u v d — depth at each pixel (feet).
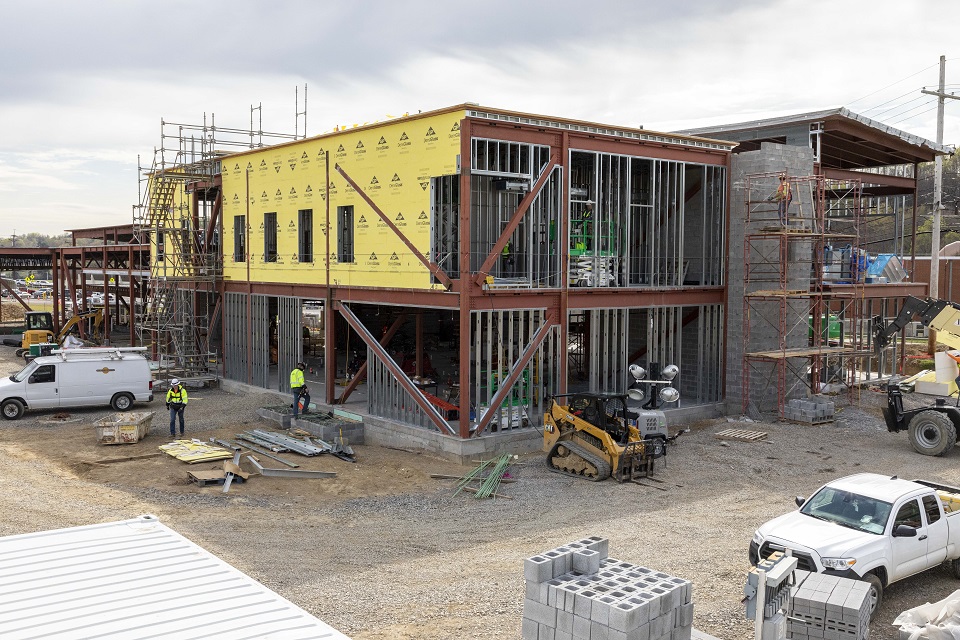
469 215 67.46
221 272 107.76
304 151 88.12
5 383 86.12
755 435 75.72
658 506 55.42
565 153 73.56
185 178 108.88
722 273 88.22
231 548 46.06
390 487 61.82
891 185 116.78
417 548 46.80
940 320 86.89
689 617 27.86
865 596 30.50
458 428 71.51
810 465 66.33
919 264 173.99
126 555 25.90
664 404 85.15
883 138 105.50
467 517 53.72
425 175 71.15
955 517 40.91
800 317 85.71
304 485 62.18
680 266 84.69
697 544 46.68
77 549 26.40
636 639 25.54
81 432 79.82
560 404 74.23
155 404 95.45
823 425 81.46
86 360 89.56
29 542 27.07
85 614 21.25
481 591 39.06
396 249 75.20
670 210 90.84
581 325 115.65
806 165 89.51
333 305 84.69
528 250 72.84
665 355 84.74
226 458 67.87
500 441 70.23
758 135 101.04
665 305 83.46
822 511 40.04
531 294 72.18
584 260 77.97
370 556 45.14
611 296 78.84
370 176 78.07
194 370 111.24
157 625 20.68
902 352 115.03
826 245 92.22
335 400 87.25
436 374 103.55
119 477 63.05
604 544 30.96
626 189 79.25
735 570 42.01
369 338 79.61
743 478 62.64
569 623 26.96
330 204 84.12
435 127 69.82
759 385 86.28
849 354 89.71
